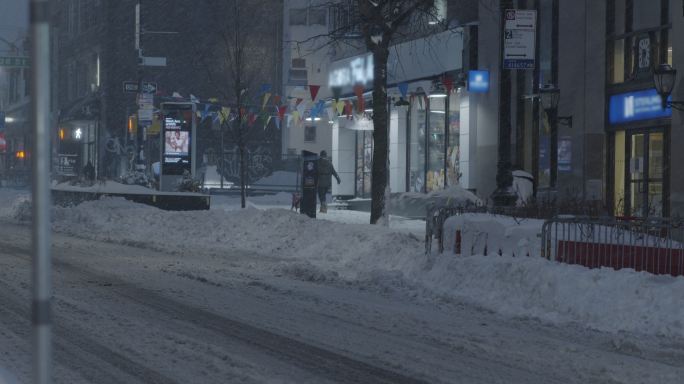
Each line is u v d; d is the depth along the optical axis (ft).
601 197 136.87
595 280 63.00
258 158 346.13
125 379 40.73
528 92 156.04
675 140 119.24
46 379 16.97
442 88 169.48
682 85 118.73
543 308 64.18
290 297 69.77
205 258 100.68
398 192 192.54
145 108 242.78
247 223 123.03
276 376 41.88
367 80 198.18
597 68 137.59
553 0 149.38
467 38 167.63
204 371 42.57
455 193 152.87
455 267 75.82
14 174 400.06
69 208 150.20
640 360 47.67
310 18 341.41
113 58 353.51
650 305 58.59
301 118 200.23
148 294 69.92
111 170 336.08
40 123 16.90
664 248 69.31
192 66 351.05
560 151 143.54
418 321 59.41
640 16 131.54
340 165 221.25
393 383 41.11
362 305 66.39
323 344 50.72
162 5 350.84
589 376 43.19
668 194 125.08
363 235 102.47
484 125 162.50
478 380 41.98
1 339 50.57
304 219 117.70
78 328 54.24
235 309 63.16
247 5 339.36
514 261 70.33
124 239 120.06
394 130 193.67
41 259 16.94
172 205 172.55
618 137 136.05
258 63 347.15
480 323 59.31
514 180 127.44
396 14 129.70
